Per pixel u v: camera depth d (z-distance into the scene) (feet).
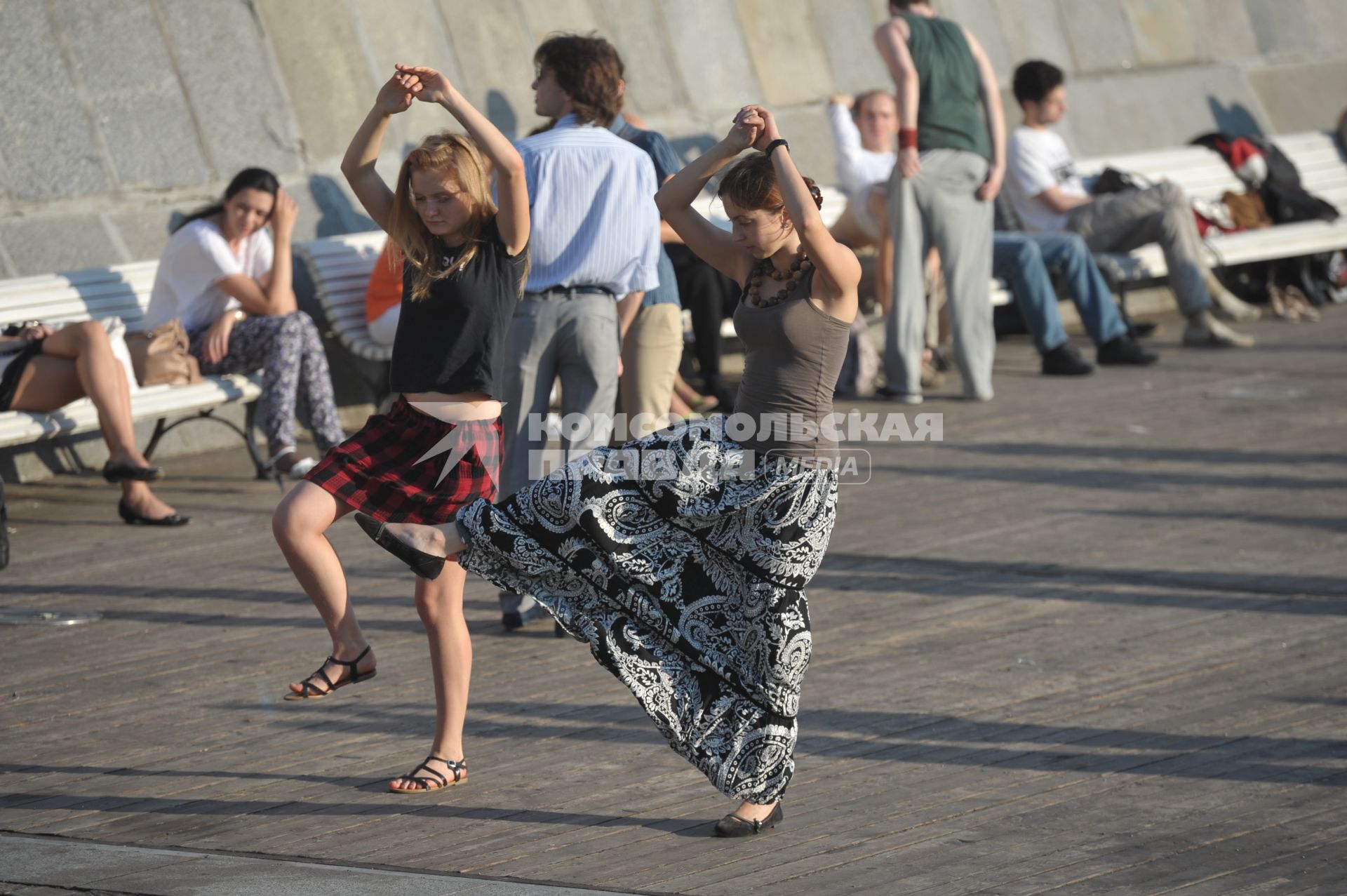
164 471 92.12
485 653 57.31
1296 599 61.67
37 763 46.65
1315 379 108.78
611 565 39.86
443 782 44.06
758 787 39.65
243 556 72.13
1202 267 122.11
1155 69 161.17
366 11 115.44
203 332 88.02
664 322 61.87
